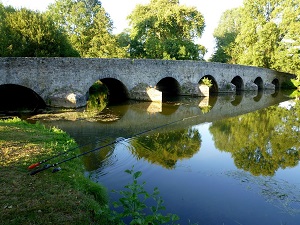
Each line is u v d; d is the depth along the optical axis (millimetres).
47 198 5785
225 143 12602
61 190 6215
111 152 10633
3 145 8898
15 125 11977
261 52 42219
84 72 21391
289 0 39812
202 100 27297
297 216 6719
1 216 4996
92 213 5488
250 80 39938
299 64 40125
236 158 10656
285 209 7027
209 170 9375
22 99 22156
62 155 8727
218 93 34750
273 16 41219
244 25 43250
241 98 30141
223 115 19391
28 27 22609
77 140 12094
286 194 7797
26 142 9477
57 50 23844
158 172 9023
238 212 6820
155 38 40281
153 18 41500
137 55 42438
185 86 30344
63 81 20250
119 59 23938
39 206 5441
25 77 18344
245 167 9742
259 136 13922
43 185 6363
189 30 43094
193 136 13625
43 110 18500
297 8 39375
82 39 35531
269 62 43344
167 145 12016
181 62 29844
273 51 42406
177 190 7836
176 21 42031
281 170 9555
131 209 4500
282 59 40406
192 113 19969
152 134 13719
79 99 20000
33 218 5023
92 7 40438
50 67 19453
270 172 9359
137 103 23641
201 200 7328
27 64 18328
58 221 5016
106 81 27594
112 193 7316
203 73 32656
